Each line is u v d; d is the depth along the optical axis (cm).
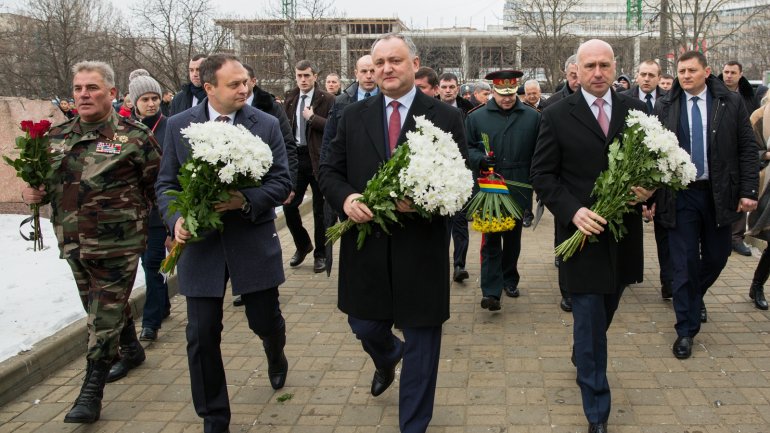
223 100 365
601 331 356
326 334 526
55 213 407
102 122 409
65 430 384
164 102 829
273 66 2288
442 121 347
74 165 401
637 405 389
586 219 338
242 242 366
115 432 380
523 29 3075
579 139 364
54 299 561
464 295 617
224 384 363
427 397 339
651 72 716
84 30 2892
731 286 617
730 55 3195
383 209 311
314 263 721
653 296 601
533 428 366
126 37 2228
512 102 561
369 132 346
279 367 424
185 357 489
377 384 402
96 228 399
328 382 436
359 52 3034
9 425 392
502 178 513
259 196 349
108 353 396
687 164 339
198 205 328
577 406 390
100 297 398
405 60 339
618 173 334
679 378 424
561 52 2605
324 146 482
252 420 388
